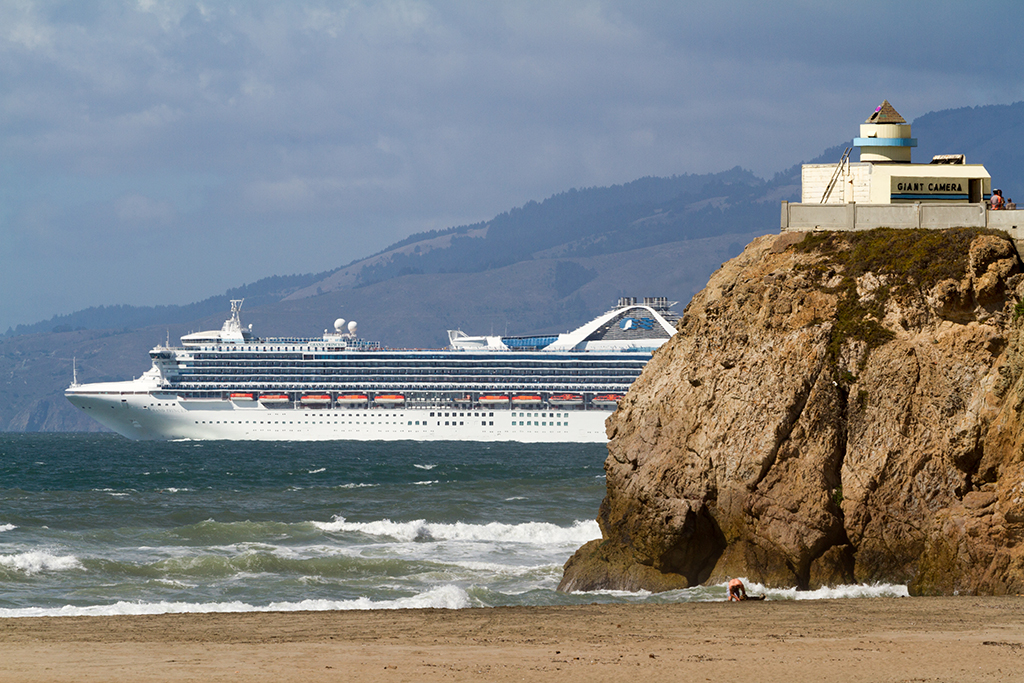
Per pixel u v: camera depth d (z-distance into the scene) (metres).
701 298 115.38
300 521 177.62
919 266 102.75
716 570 103.81
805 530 98.06
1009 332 93.69
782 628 69.56
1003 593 87.38
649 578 107.19
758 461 101.06
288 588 112.56
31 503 197.50
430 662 57.66
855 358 101.00
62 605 103.06
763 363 104.75
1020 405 89.31
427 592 102.62
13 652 61.47
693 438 106.88
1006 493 88.56
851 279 105.25
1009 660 57.00
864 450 98.31
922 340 99.00
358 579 119.88
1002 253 98.62
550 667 56.12
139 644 64.75
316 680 52.47
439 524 167.62
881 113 131.75
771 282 108.19
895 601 83.88
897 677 52.88
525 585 116.94
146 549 140.88
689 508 104.44
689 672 54.59
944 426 95.56
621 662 57.50
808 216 116.19
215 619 79.50
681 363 112.12
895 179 124.62
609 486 113.75
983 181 125.06
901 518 95.88
